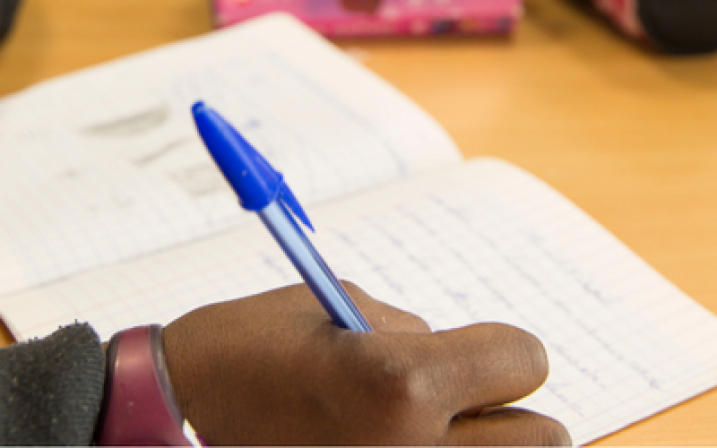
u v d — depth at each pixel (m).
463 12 1.10
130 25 1.17
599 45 1.10
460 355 0.54
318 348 0.54
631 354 0.65
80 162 0.83
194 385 0.55
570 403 0.63
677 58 1.06
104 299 0.69
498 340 0.54
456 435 0.54
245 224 0.76
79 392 0.53
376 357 0.53
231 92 0.95
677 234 0.75
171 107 0.93
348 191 0.79
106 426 0.54
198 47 1.06
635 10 1.03
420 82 1.03
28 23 1.17
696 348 0.65
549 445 0.54
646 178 0.83
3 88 1.02
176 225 0.75
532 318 0.67
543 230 0.73
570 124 0.93
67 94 0.97
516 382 0.54
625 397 0.63
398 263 0.71
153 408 0.54
